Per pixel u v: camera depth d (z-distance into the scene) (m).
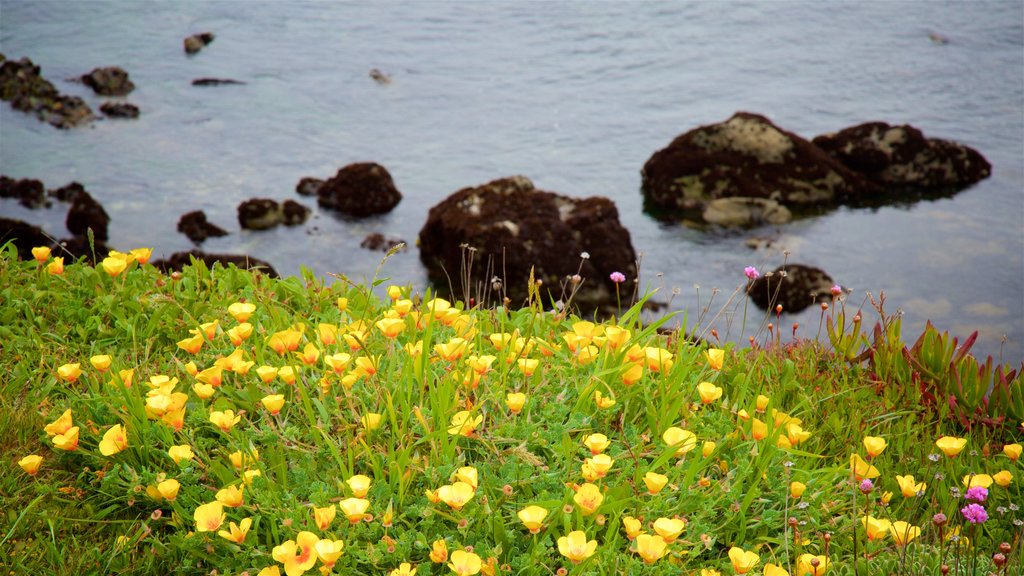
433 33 27.98
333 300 5.20
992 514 4.35
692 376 4.41
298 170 18.52
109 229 15.81
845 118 21.27
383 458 3.61
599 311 13.31
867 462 4.32
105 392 4.04
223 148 19.58
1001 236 15.55
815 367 5.28
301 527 3.30
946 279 14.16
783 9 29.84
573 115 21.58
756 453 3.74
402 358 4.22
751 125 17.06
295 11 30.17
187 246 15.30
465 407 3.82
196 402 4.02
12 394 4.22
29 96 21.41
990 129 20.27
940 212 16.48
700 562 3.44
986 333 12.72
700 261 14.71
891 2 30.03
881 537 3.44
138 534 3.44
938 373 5.30
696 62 25.28
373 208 16.44
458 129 20.77
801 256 14.84
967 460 4.68
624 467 3.69
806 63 25.02
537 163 18.83
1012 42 25.91
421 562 3.25
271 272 14.17
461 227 13.52
